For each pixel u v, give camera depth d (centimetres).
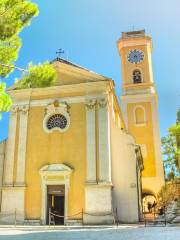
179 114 2673
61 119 2392
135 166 2291
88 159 2209
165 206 2373
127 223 2131
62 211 2209
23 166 2300
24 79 1133
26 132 2383
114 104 2719
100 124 2272
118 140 2369
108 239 930
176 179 3117
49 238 1029
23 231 1481
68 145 2291
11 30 1082
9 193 2253
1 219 2203
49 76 1146
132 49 4259
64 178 2205
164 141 3534
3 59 1098
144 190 3553
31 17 1115
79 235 1172
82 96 2375
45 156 2303
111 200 2102
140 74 4144
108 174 2147
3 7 1051
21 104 2458
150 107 3900
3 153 2388
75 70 2448
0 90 1095
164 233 1172
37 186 2250
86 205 2108
